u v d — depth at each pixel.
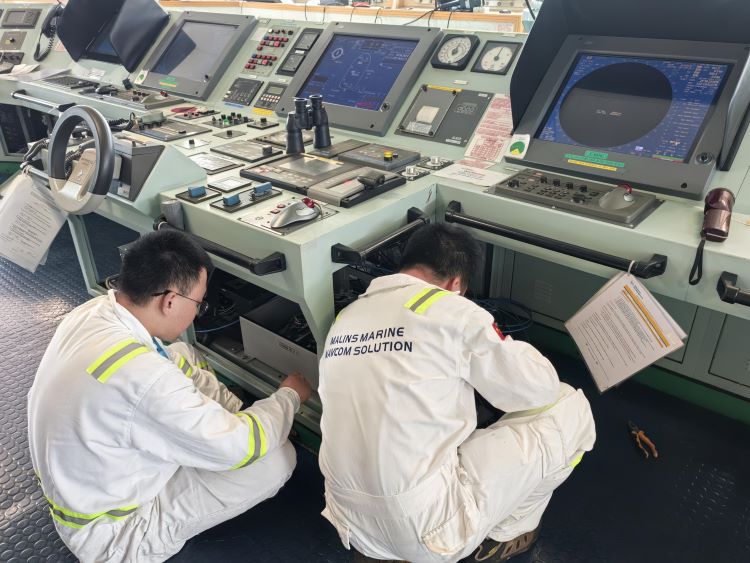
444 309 1.25
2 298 2.79
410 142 2.16
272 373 2.00
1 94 3.46
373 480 1.22
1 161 4.24
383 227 1.67
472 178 1.83
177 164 1.80
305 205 1.55
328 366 1.34
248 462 1.39
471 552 1.37
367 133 2.26
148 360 1.24
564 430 1.42
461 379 1.30
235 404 1.75
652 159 1.70
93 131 1.56
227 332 2.25
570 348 2.27
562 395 1.49
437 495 1.25
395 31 2.39
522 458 1.34
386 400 1.22
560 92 1.97
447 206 1.80
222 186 1.81
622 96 1.85
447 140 2.10
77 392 1.21
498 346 1.24
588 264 1.56
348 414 1.27
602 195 1.60
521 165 1.91
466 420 1.32
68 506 1.27
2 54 3.87
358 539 1.32
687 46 1.80
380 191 1.72
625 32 1.94
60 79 3.35
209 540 1.62
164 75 2.99
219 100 2.75
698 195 1.60
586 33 2.02
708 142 1.64
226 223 1.59
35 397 1.27
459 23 2.71
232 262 1.58
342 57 2.49
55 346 1.31
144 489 1.34
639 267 1.42
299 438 1.92
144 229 1.93
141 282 1.31
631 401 2.09
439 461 1.25
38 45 3.77
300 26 2.70
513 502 1.35
